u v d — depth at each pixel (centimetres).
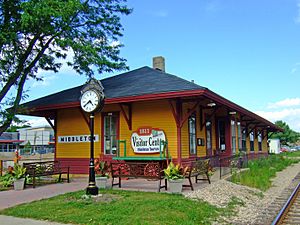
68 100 1423
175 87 1170
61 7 1134
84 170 1482
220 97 1239
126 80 1504
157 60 1823
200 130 1484
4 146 4819
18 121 1384
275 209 858
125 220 645
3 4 1230
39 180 1340
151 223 625
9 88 1381
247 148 2216
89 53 1354
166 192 929
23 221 678
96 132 1457
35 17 1123
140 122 1337
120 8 1469
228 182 1180
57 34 1283
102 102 913
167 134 1266
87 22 1393
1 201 895
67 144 1550
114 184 1064
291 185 1371
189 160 1300
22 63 1371
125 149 1342
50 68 1514
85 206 766
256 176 1381
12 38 1202
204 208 771
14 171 1138
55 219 676
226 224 686
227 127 1709
